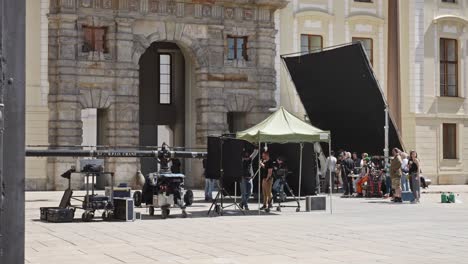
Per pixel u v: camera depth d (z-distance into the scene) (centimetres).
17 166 343
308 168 2967
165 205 2214
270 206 2498
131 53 4022
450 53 4791
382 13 4709
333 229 1820
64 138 3853
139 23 4059
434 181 4684
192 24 4162
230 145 2361
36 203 2891
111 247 1445
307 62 3753
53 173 3806
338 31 4578
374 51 4669
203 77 4191
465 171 4784
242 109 4288
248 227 1897
